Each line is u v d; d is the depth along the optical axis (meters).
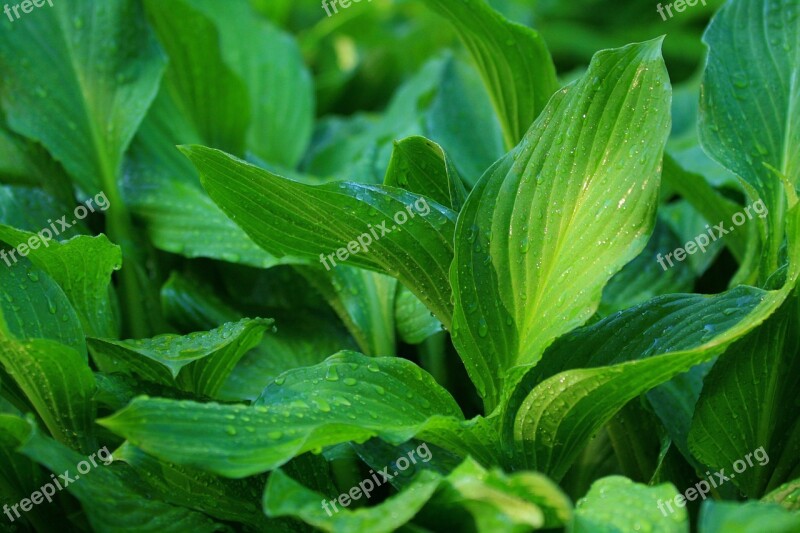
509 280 1.02
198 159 1.02
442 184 1.07
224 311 1.17
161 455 0.95
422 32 1.82
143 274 1.18
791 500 1.01
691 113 1.50
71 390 1.02
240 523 1.03
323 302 1.19
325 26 1.85
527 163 1.02
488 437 1.01
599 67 1.01
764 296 1.01
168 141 1.25
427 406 1.02
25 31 1.20
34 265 1.05
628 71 1.01
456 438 1.01
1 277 1.03
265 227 1.05
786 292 0.98
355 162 1.26
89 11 1.22
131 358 1.05
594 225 1.01
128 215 1.19
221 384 1.08
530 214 1.02
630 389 0.99
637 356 1.02
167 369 1.05
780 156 1.09
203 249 1.16
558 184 1.02
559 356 1.03
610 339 1.03
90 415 1.03
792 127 1.09
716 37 1.12
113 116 1.20
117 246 1.05
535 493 0.93
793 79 1.10
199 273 1.21
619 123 1.01
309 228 1.04
